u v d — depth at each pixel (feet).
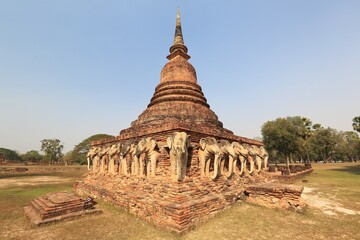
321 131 170.19
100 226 22.58
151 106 40.81
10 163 172.65
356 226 22.48
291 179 56.85
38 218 24.08
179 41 48.14
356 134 193.36
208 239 19.01
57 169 125.90
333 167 131.44
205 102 42.29
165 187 24.09
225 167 34.24
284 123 111.24
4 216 26.66
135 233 20.57
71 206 25.93
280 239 19.22
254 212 26.81
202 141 28.55
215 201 25.68
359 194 39.78
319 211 28.09
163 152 26.76
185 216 20.74
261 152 47.16
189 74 43.91
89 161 48.34
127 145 33.81
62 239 19.66
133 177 30.40
